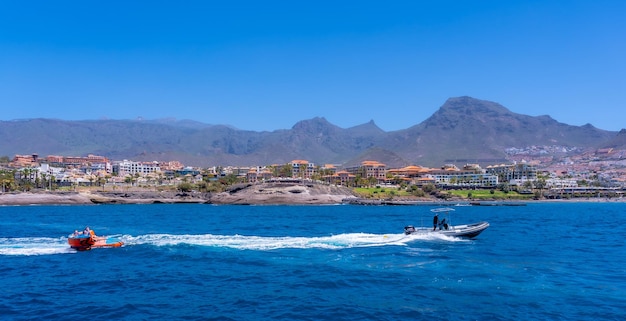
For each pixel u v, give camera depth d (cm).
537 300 3466
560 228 9431
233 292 3750
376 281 4069
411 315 3142
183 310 3281
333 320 3053
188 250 5753
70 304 3447
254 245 6059
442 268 4600
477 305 3347
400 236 6675
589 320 3028
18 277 4353
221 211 17825
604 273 4394
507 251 5678
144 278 4275
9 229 9312
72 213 16150
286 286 3925
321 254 5400
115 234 8069
